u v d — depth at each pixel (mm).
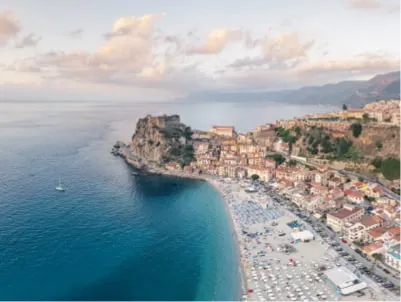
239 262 173125
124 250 184250
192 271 166250
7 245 182875
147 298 145625
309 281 152500
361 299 138875
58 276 158000
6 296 142625
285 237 195875
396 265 159000
